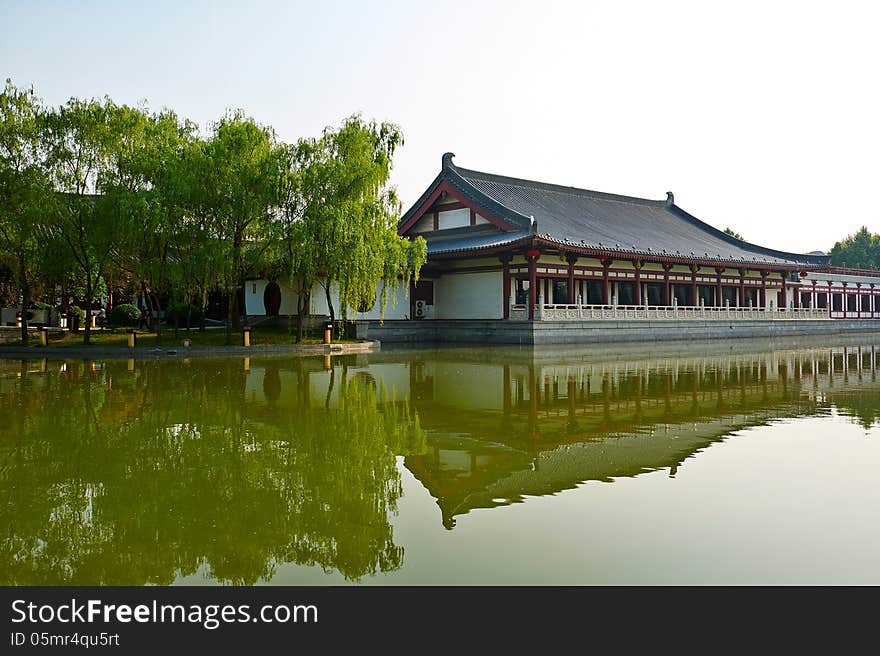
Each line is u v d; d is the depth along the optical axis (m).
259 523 8.01
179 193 32.59
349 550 7.20
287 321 44.22
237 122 35.41
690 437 12.78
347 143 35.03
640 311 46.44
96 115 33.38
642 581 6.42
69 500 8.82
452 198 49.94
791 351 38.94
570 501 8.75
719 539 7.39
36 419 14.48
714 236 63.00
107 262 36.03
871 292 80.38
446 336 45.97
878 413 15.56
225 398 17.75
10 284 42.22
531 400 17.62
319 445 12.06
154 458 11.02
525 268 44.22
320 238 33.84
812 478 9.76
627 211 60.28
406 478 9.89
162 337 36.41
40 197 32.66
